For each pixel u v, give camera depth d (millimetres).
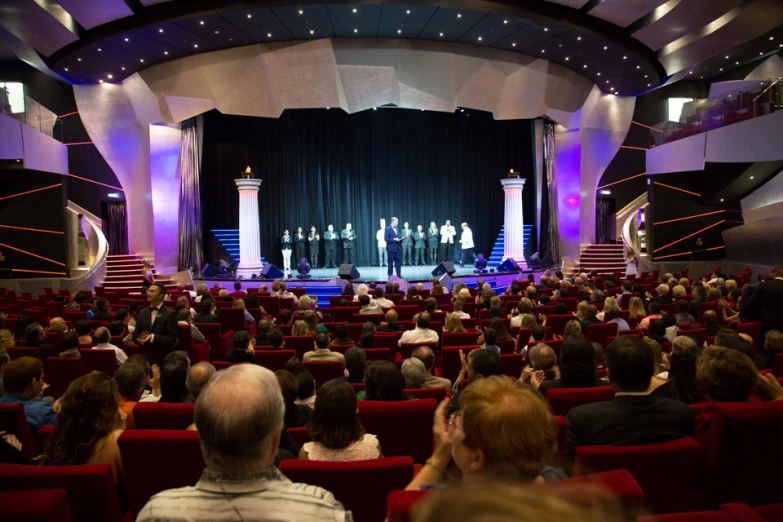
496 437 1239
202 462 2570
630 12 14266
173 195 19906
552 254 22031
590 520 501
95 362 5867
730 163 19359
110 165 19328
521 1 13859
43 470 2266
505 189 20734
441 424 1727
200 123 20453
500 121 23859
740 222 20609
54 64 16797
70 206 20641
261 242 22359
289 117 22500
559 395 3289
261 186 22266
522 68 17312
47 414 3693
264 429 1436
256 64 16375
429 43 16359
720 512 1588
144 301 11469
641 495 1521
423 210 23766
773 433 2463
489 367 3820
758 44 20375
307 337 6738
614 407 2572
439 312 8719
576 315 8109
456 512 512
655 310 7855
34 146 15625
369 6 13312
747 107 15992
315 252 21984
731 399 2926
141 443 2543
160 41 15156
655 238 21141
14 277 17562
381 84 17062
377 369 3684
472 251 23125
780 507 1709
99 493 2273
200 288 10773
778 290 6188
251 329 9648
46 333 7293
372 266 23188
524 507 503
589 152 21641
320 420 2717
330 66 16391
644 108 24812
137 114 18891
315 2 13023
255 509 1399
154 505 1424
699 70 23766
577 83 18828
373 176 23359
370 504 2338
